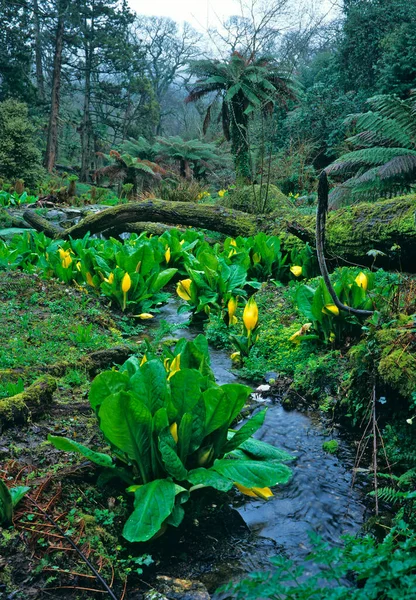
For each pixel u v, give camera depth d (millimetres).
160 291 8203
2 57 41062
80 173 46500
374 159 10016
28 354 4453
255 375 4742
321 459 3416
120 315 6520
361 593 1598
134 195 22688
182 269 8531
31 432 3277
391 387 3502
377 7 24141
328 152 21875
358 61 24547
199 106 26922
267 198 12320
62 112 52906
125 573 2348
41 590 2158
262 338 5281
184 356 3094
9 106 27688
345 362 4285
